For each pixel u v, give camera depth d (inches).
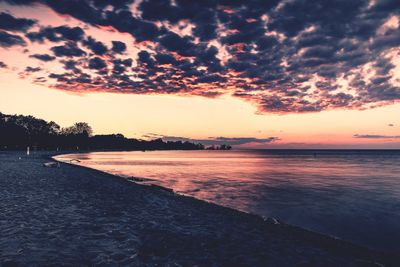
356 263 281.4
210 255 279.3
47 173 1034.1
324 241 348.5
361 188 967.0
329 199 734.5
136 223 386.0
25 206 454.6
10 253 256.5
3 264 232.7
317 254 299.1
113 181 885.2
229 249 299.1
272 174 1531.7
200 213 474.6
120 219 402.9
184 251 286.7
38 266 231.8
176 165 2347.4
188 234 346.9
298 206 638.5
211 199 714.8
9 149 5826.8
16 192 590.6
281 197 756.6
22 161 1833.2
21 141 5915.4
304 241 343.6
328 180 1235.2
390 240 396.8
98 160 3004.4
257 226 405.1
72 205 482.6
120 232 338.6
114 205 505.0
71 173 1077.1
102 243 296.5
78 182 810.2
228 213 483.5
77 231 333.7
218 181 1132.5
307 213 568.4
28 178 849.5
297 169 1988.2
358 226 474.0
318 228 459.5
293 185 1035.9
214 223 410.0
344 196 787.4
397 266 282.2
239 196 765.9
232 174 1499.8
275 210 593.9
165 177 1269.7
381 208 624.1
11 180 786.2
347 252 311.9
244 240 334.0
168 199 601.0
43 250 267.3
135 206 506.6
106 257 259.1
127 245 294.2
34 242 287.4
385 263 288.4
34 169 1192.8
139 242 305.3
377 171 1831.9
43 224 355.6
